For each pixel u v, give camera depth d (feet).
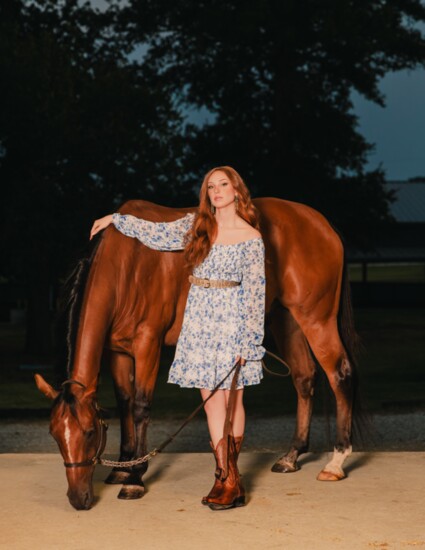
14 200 63.98
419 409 40.96
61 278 72.69
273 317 18.89
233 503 14.40
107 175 68.64
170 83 101.45
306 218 18.35
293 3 91.15
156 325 15.93
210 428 14.42
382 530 13.25
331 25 91.15
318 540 12.76
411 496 15.30
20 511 14.34
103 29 97.55
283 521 13.73
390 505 14.69
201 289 14.19
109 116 70.49
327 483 16.31
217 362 13.97
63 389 13.83
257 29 92.68
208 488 15.84
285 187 97.30
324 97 103.45
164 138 72.79
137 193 70.23
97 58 85.10
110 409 39.81
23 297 130.41
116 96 69.97
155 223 15.38
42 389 13.76
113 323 15.55
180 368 14.16
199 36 98.12
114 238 15.57
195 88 101.81
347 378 17.69
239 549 12.36
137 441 15.43
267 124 102.73
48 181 65.77
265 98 102.01
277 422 37.73
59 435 13.53
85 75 73.46
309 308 17.87
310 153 102.58
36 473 17.03
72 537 12.94
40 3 89.92
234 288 14.10
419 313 130.21
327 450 30.12
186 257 14.29
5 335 97.60
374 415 39.11
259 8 90.02
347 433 17.16
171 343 16.80
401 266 274.57
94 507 14.56
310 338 17.94
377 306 146.30
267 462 18.48
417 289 145.79
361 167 104.06
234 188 14.14
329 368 17.79
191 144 101.04
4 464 17.87
